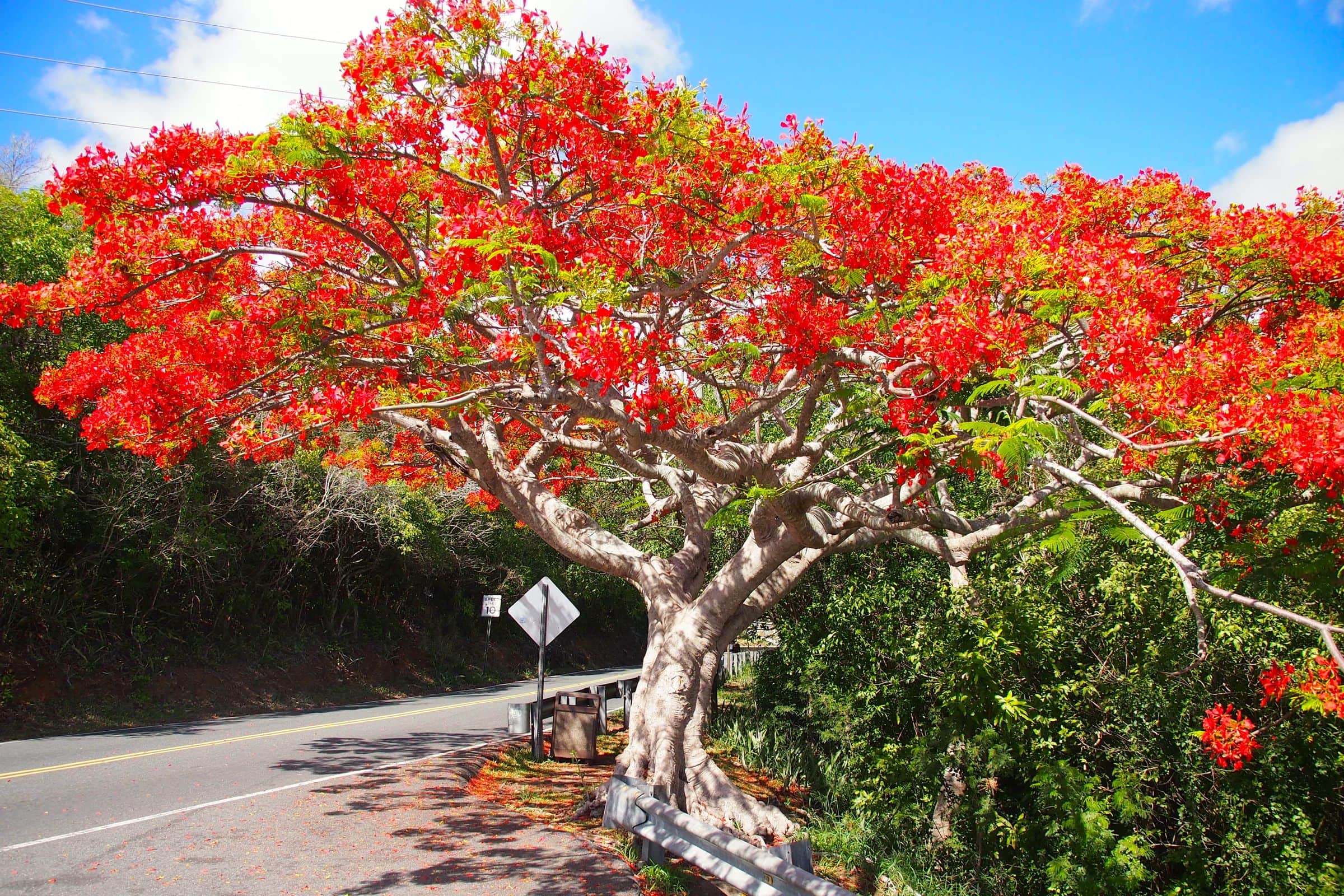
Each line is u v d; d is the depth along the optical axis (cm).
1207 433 483
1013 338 533
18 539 1267
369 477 1261
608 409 691
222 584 1770
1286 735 730
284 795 798
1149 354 528
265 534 1881
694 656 884
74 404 814
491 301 708
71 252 1352
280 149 646
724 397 890
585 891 565
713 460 734
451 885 562
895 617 1025
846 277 695
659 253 872
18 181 1923
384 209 736
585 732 1128
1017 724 838
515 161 763
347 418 798
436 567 2341
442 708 1692
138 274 720
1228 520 556
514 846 664
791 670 1319
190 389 784
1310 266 689
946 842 899
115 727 1328
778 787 1126
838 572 1230
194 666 1658
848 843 866
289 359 765
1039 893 826
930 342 536
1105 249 638
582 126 750
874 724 1045
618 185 780
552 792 921
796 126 680
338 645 2073
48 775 860
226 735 1227
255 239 821
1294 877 706
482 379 856
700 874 686
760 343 892
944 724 893
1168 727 773
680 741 860
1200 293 766
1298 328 642
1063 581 829
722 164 711
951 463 614
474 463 977
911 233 691
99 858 582
